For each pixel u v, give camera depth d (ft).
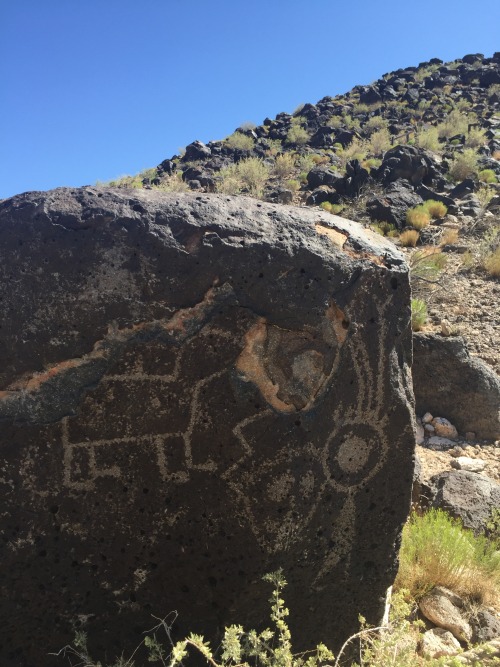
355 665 8.41
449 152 62.95
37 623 8.04
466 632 9.98
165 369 7.88
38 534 7.86
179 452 8.00
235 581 8.28
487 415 17.83
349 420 8.30
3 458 7.77
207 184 58.70
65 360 7.78
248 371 8.01
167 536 8.11
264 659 7.26
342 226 8.71
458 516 13.04
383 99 107.45
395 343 8.39
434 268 30.27
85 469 7.89
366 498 8.52
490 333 23.88
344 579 8.70
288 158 63.36
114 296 7.79
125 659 8.27
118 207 8.11
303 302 8.05
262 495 8.11
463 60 126.93
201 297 7.90
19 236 7.95
